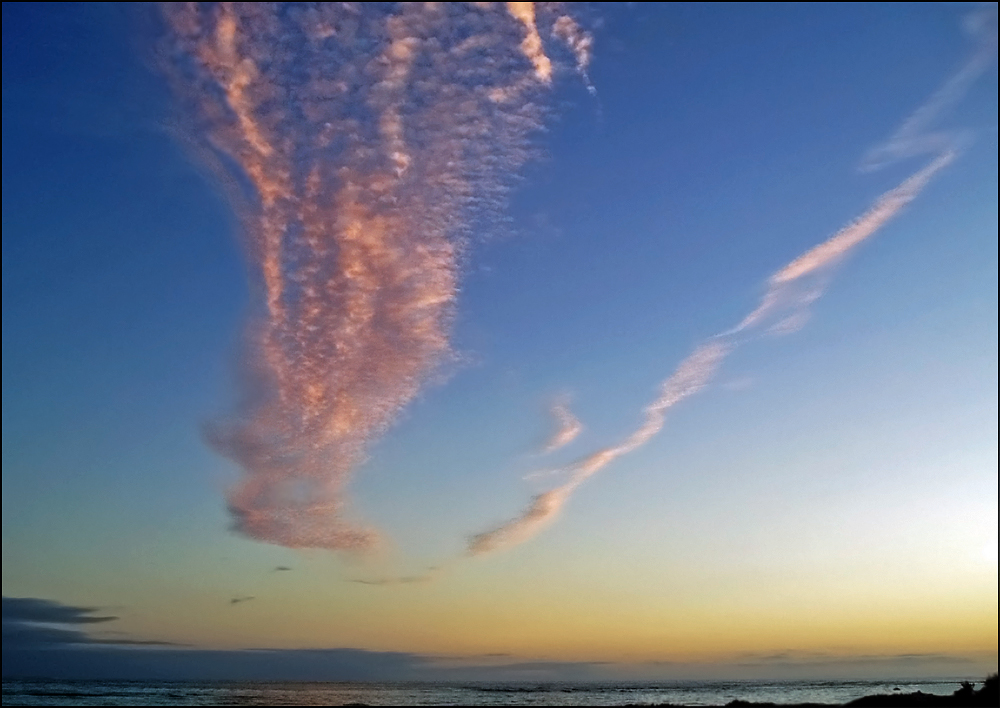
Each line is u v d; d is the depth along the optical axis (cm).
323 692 14250
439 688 18200
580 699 11600
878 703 5572
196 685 17238
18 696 11038
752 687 15262
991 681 5450
